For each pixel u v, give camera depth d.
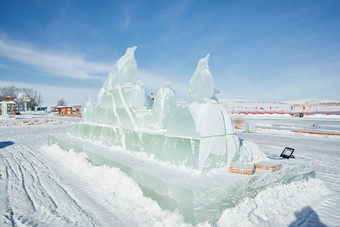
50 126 24.05
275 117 37.88
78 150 7.23
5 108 39.84
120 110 6.75
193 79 4.93
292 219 3.68
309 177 5.32
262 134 16.83
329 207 4.16
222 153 4.53
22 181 5.56
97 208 4.04
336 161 8.19
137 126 6.09
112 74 7.67
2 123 27.91
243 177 3.98
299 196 4.50
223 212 3.59
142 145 5.61
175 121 4.72
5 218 3.67
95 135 7.88
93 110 8.67
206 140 4.28
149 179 4.11
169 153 4.75
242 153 5.02
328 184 5.59
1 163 7.47
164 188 3.78
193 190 3.29
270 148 10.80
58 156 8.27
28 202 4.32
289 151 5.73
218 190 3.54
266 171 4.39
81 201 4.34
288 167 4.79
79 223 3.52
